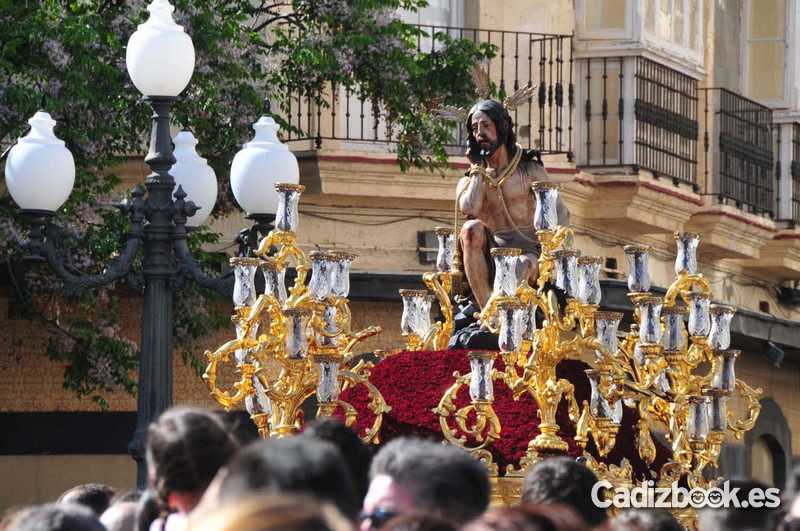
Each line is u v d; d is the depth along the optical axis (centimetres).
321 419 1544
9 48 3612
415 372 2484
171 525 1395
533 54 4628
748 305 5281
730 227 4953
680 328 2392
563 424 2411
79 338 4009
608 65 4688
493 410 2323
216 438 1405
